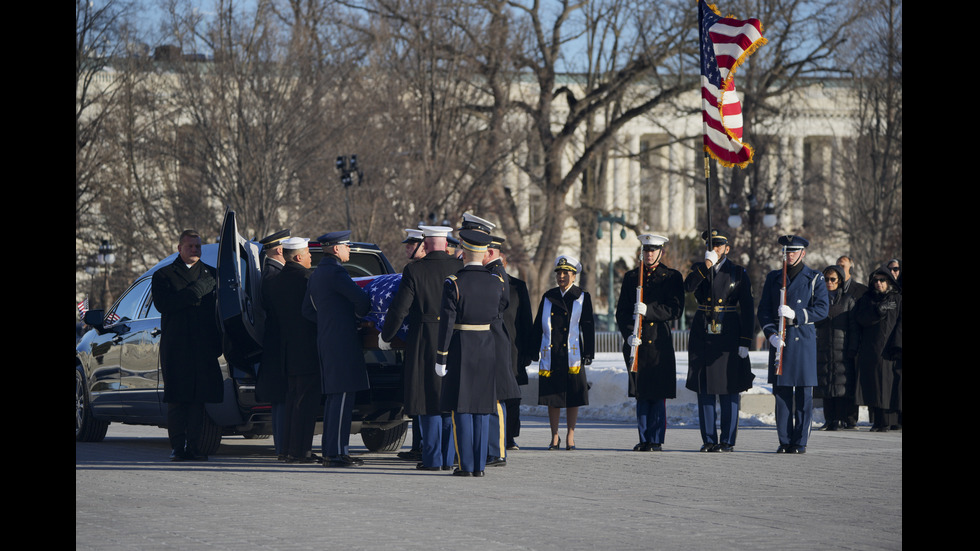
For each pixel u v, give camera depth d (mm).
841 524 28375
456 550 24609
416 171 151000
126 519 28828
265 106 144875
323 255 43875
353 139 149875
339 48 156625
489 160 166750
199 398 43125
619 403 68875
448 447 41156
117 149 162375
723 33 50688
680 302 47031
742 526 27938
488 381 38875
